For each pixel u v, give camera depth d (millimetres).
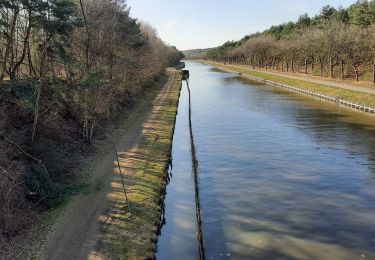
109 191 24547
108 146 34719
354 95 61031
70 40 33406
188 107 63812
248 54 171500
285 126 46750
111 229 19891
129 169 28719
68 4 28266
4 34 29406
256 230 21844
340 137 40469
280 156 34844
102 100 37438
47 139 28453
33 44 33219
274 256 19172
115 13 46344
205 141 41219
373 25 73875
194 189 28125
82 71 35250
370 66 87750
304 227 21938
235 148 38000
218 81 116125
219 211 24406
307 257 19000
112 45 42875
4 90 27125
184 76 125438
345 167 31375
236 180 29516
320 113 54656
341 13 114062
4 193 19859
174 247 20047
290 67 141625
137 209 22172
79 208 22031
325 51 89938
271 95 77500
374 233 21016
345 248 19703
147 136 38938
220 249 19969
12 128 26578
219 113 57781
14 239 18312
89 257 17359
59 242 18438
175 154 37188
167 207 25078
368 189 26891
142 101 62719
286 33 158375
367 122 47250
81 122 35781
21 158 23578
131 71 58406
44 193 22125
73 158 29422
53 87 31391
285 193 26719
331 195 26125
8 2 26453
